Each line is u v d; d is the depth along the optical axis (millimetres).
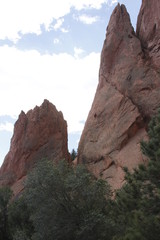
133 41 34781
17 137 43906
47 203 21109
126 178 17859
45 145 42094
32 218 21750
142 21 36125
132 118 30188
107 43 36781
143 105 30547
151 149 17250
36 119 43531
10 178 41781
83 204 21156
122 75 33719
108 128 31969
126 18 37000
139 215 14938
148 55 33375
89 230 19625
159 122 18531
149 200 15648
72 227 20484
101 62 37594
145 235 14211
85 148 33062
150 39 34062
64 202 21172
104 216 19484
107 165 29766
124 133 29969
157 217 14094
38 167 21875
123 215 18172
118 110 31953
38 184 21234
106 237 19391
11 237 31047
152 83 30938
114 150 29938
